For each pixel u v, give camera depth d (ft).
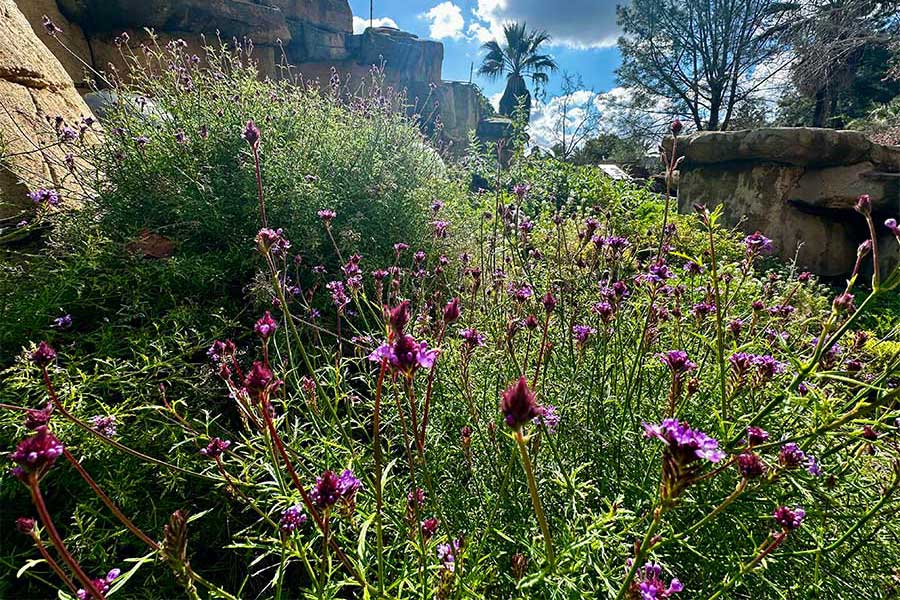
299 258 8.60
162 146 11.11
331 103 14.15
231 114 11.60
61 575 2.85
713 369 6.55
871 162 18.83
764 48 62.80
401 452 6.84
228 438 6.69
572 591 3.84
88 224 9.68
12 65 11.99
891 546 4.75
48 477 5.28
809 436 4.17
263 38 43.55
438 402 6.75
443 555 3.89
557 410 6.03
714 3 65.87
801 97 59.93
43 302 7.18
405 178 13.05
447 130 62.13
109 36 35.17
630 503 5.32
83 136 11.28
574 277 9.12
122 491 5.29
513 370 6.91
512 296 9.21
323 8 52.75
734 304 8.66
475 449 6.00
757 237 7.29
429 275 10.72
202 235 10.47
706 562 4.70
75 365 5.97
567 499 5.18
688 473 2.52
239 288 9.90
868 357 6.88
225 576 5.80
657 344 7.53
